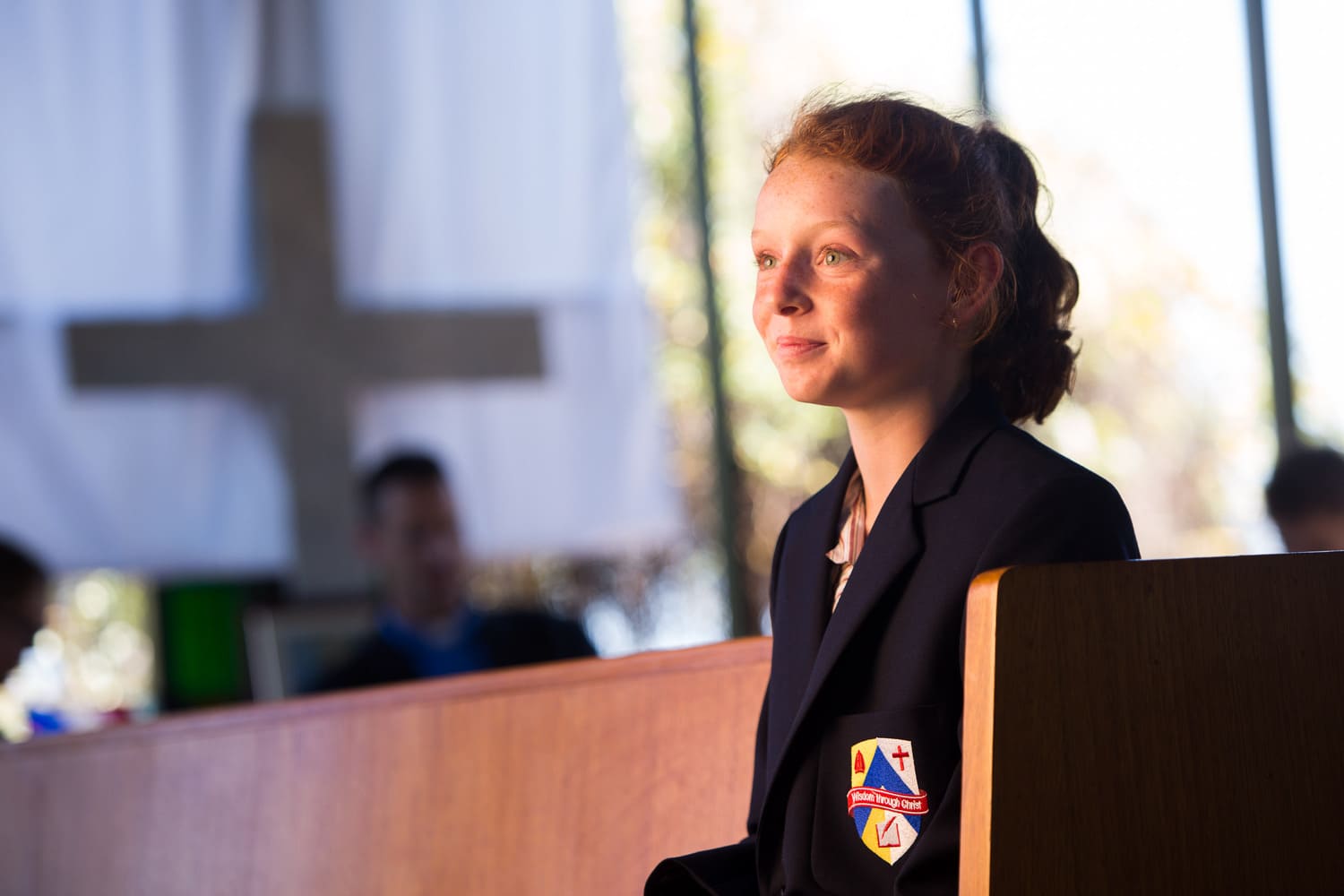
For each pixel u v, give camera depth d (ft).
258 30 22.12
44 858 5.96
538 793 5.67
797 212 3.98
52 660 20.42
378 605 20.58
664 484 23.26
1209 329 18.37
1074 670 3.28
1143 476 18.83
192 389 21.57
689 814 5.41
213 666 21.27
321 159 22.20
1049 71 18.94
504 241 22.98
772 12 21.47
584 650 15.56
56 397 21.06
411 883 5.76
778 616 4.43
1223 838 3.38
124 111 21.57
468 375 22.68
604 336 23.27
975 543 3.79
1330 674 3.59
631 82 23.57
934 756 3.71
